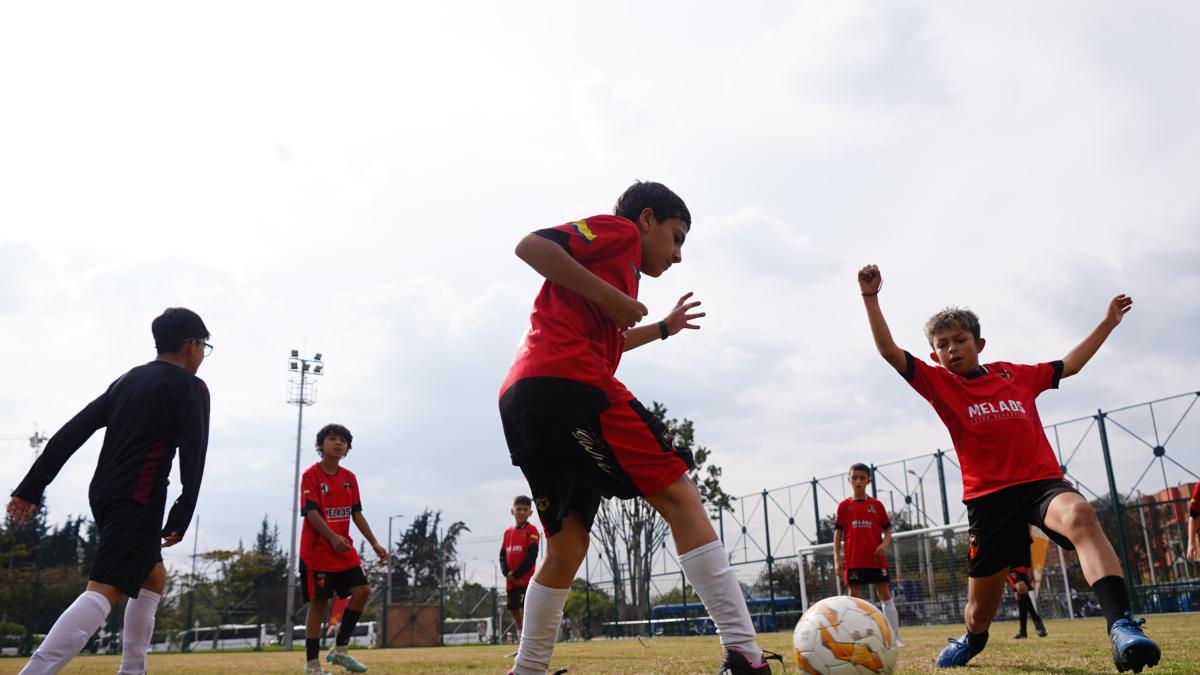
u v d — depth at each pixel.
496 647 20.03
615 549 27.52
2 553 31.59
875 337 4.17
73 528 49.81
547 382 2.59
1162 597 16.16
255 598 35.69
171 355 3.79
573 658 7.46
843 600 3.16
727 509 24.88
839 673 3.00
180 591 34.72
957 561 20.61
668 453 2.56
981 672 4.05
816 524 22.58
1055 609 19.95
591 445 2.55
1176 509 16.11
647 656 7.47
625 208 3.07
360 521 7.40
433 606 31.12
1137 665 3.00
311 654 6.73
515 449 2.69
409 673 6.11
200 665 9.84
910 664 4.79
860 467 9.38
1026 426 3.91
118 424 3.51
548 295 2.81
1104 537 3.35
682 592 25.41
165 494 3.53
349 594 7.02
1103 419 17.27
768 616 23.03
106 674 6.46
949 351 4.16
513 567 10.67
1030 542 3.89
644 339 3.36
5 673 6.55
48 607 27.00
